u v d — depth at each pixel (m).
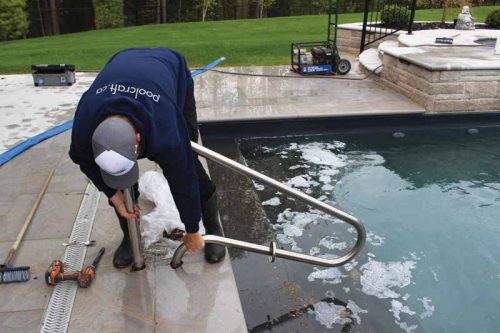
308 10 20.11
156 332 1.74
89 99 1.44
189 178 1.58
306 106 4.80
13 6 13.66
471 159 4.05
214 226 2.29
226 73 6.51
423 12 12.94
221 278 2.05
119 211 1.84
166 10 17.31
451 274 2.57
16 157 3.43
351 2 18.97
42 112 4.64
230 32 10.98
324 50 6.36
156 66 1.63
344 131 4.63
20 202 2.72
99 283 1.99
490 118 4.83
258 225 2.92
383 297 2.36
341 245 2.81
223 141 4.45
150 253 2.21
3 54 8.71
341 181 3.63
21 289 1.95
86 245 2.26
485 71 4.59
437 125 4.78
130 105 1.37
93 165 1.60
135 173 1.41
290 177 3.69
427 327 2.17
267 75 6.34
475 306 2.33
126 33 11.48
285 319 2.12
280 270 2.48
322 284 2.40
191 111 2.09
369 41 8.10
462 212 3.21
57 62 7.67
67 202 2.70
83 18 17.12
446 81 4.59
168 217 2.39
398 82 5.31
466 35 7.11
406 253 2.76
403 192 3.48
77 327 1.75
